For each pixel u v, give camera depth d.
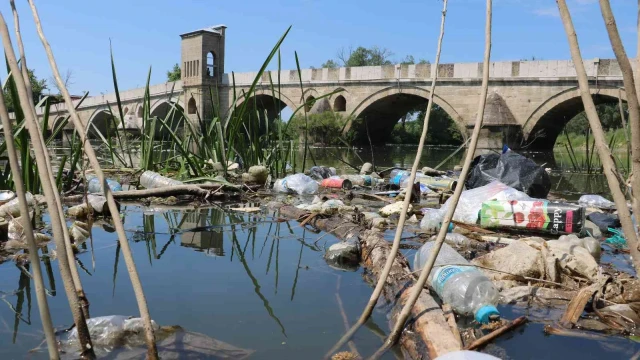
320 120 27.50
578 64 1.52
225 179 5.96
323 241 3.45
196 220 4.13
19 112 4.16
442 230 1.77
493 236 3.50
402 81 27.92
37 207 3.57
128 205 4.76
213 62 37.94
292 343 1.77
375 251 2.82
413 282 2.33
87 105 37.75
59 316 1.98
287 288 2.40
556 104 23.20
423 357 1.68
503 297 2.27
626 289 2.25
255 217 4.31
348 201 5.19
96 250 3.05
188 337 1.79
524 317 2.01
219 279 2.52
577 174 10.88
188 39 37.84
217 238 3.49
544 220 3.56
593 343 1.83
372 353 1.72
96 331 1.76
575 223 3.52
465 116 25.88
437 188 6.12
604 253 3.23
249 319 1.99
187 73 38.03
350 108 30.20
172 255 2.98
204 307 2.11
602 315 2.05
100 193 4.99
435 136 46.31
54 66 1.81
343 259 2.93
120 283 2.41
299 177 5.84
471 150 1.73
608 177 1.56
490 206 3.73
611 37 1.41
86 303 2.01
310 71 31.94
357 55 57.03
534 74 23.73
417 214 4.34
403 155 20.33
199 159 6.71
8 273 2.57
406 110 32.62
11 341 1.75
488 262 2.68
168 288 2.35
